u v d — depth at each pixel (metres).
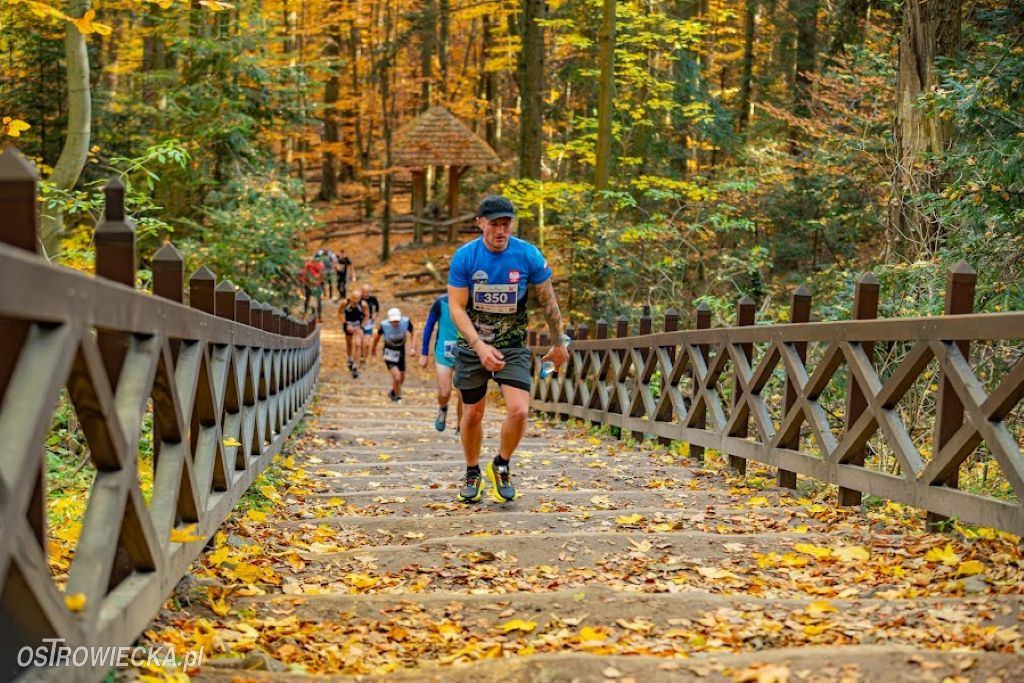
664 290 21.92
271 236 22.72
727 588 5.66
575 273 23.39
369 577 6.02
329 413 18.36
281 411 11.48
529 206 24.67
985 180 10.91
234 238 22.02
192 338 5.16
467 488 8.48
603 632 4.79
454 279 7.91
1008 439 5.86
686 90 28.77
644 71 25.67
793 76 33.09
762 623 4.78
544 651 4.63
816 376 8.28
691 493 8.93
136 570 4.25
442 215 45.75
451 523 7.48
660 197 22.48
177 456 4.88
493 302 7.88
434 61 48.72
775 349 9.16
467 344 8.08
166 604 4.87
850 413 7.80
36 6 10.05
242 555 6.12
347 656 4.56
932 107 12.51
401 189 55.41
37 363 2.95
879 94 19.89
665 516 7.62
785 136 28.73
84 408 3.49
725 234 24.38
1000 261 10.96
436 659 4.65
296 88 25.91
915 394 10.36
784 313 18.27
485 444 13.25
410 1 44.34
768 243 23.92
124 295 3.73
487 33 43.53
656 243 24.20
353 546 6.95
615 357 14.59
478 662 4.25
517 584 5.90
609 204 24.17
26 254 2.78
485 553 6.40
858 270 17.39
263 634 4.80
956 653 4.01
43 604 2.94
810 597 5.38
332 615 5.20
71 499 7.29
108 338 4.28
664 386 12.26
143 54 30.45
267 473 9.51
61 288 3.01
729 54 34.88
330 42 41.41
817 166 21.19
